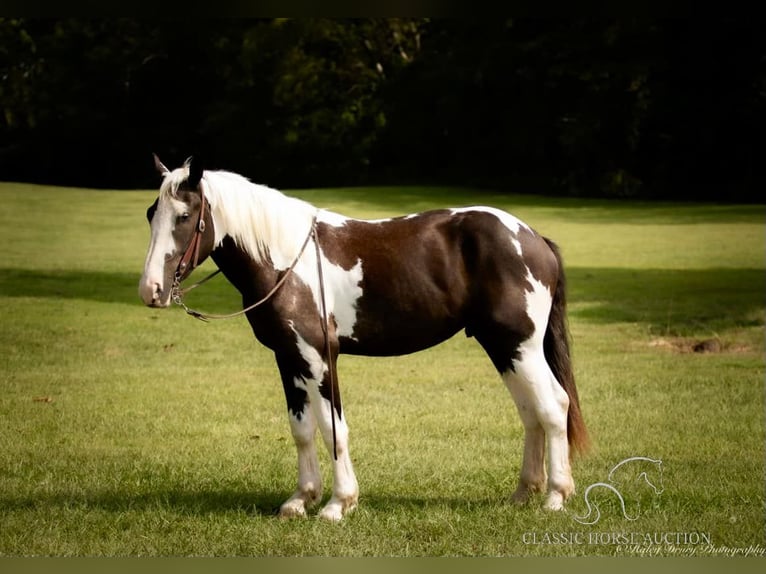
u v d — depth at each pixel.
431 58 55.50
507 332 6.71
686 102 46.75
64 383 11.78
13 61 51.84
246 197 6.63
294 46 53.38
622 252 26.23
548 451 6.79
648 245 27.70
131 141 53.78
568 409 6.93
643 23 46.72
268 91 53.50
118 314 17.09
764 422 9.58
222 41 52.59
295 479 7.84
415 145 57.75
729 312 16.91
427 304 6.74
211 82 54.22
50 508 6.96
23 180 54.50
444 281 6.74
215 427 9.67
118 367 12.89
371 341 6.81
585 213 37.06
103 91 52.75
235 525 6.61
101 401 10.80
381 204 38.59
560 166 53.38
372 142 57.53
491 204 39.72
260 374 12.49
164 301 6.35
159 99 54.06
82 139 53.44
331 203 38.41
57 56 52.28
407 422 9.75
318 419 6.69
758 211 37.25
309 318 6.64
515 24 52.00
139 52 52.12
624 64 46.91
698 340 14.66
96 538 6.38
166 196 6.41
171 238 6.38
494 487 7.52
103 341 14.70
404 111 56.50
